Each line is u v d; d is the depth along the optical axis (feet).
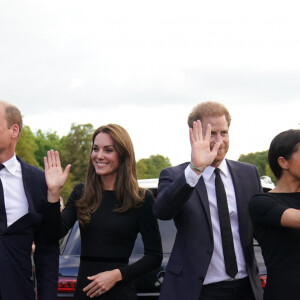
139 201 12.51
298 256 10.43
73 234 15.19
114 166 12.67
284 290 10.38
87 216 12.44
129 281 12.39
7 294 10.70
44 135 439.22
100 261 12.32
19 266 10.91
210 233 11.66
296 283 10.32
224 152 11.98
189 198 11.31
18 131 11.36
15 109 11.34
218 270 11.73
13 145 11.33
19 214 11.17
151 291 13.69
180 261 11.61
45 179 11.57
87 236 12.53
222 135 11.95
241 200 12.14
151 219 12.64
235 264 11.72
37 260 11.62
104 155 12.60
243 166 12.66
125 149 12.68
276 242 10.59
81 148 330.54
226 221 11.82
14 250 10.88
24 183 11.31
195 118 12.04
